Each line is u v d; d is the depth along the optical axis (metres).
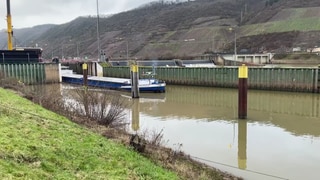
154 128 22.30
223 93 45.47
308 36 131.50
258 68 46.12
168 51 147.50
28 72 56.66
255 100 38.41
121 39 179.00
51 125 12.18
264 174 13.91
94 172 8.00
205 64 82.81
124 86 46.47
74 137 10.99
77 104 21.47
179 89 51.28
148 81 46.78
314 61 92.50
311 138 20.00
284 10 167.75
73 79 60.41
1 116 11.37
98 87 52.31
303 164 15.23
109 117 18.38
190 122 24.89
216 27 164.12
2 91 23.36
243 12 198.75
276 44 130.75
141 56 140.00
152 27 193.75
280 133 21.38
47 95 24.19
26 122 11.47
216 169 13.99
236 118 26.70
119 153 10.45
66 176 7.19
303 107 33.00
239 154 16.67
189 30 169.88
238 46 134.38
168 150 14.50
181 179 10.12
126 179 8.13
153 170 9.76
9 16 60.28
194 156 15.96
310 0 173.50
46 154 8.18
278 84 44.16
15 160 7.20
